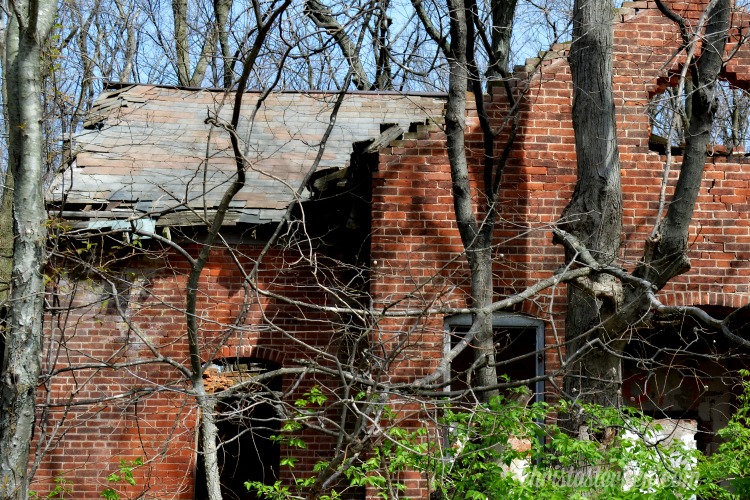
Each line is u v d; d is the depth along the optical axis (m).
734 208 12.30
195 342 7.67
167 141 14.64
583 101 10.70
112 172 13.77
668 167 9.56
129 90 15.86
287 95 15.81
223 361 13.41
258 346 12.98
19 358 7.55
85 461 12.59
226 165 14.18
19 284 7.66
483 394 10.20
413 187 11.95
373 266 11.79
